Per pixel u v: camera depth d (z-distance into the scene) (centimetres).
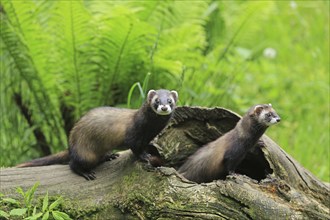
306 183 830
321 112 1422
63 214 746
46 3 1160
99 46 1087
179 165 909
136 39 1063
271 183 747
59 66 1105
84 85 1117
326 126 1337
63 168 853
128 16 1037
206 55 1311
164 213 739
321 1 1800
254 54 1473
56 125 1142
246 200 724
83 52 1098
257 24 1299
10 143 1126
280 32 1745
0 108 1155
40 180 827
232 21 1306
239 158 863
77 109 1135
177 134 891
